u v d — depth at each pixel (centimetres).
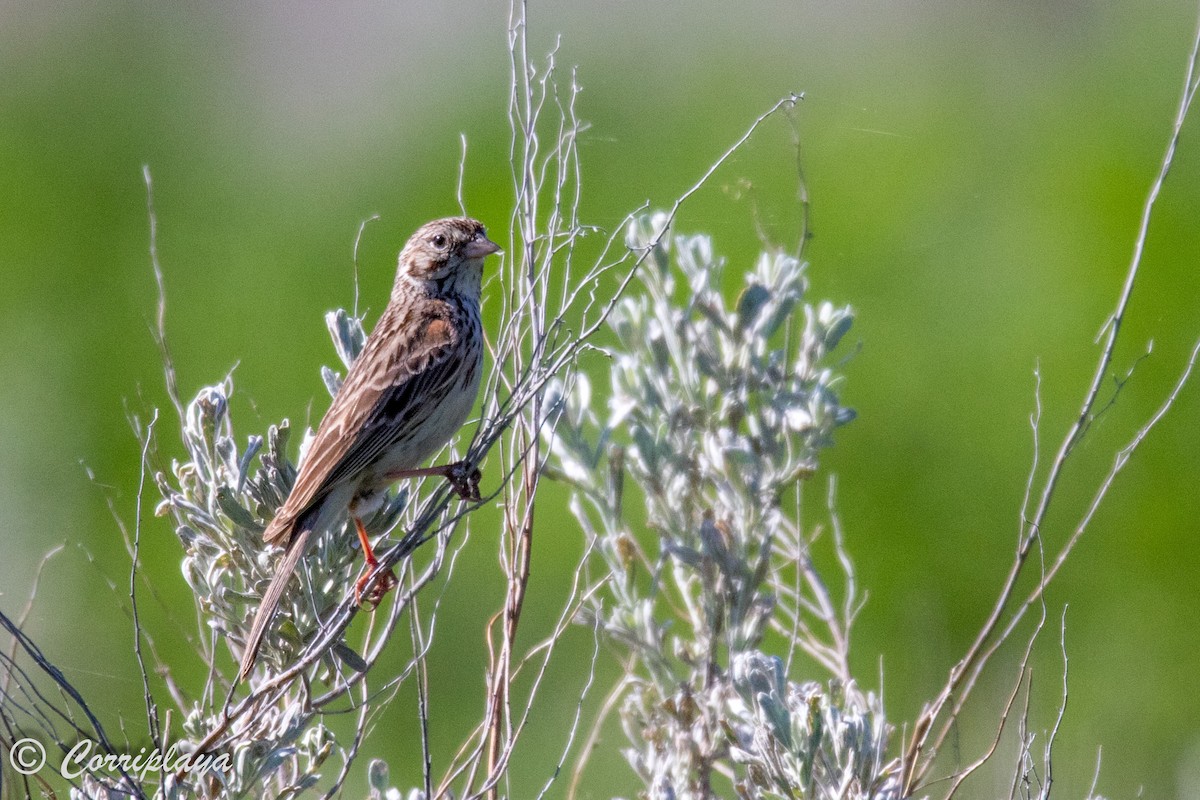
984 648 1294
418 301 853
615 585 866
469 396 848
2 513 1511
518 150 1462
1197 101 2012
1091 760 1108
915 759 750
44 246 2014
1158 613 1437
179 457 1598
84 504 1545
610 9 2280
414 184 2058
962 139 2000
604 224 1683
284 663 731
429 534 720
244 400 1695
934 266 1806
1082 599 1447
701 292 887
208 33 2400
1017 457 1585
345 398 800
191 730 699
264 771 679
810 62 2195
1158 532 1497
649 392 881
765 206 1653
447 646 1341
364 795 1003
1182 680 1344
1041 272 1775
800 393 880
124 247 1995
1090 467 1566
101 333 1833
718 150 1947
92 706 1010
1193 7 2267
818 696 718
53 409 1686
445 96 2241
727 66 2161
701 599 866
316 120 2252
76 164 2147
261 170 2150
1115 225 1816
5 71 2352
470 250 857
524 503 843
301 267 1917
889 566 1491
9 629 654
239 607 755
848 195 1898
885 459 1602
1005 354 1695
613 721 1162
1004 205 1884
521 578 732
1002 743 980
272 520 750
